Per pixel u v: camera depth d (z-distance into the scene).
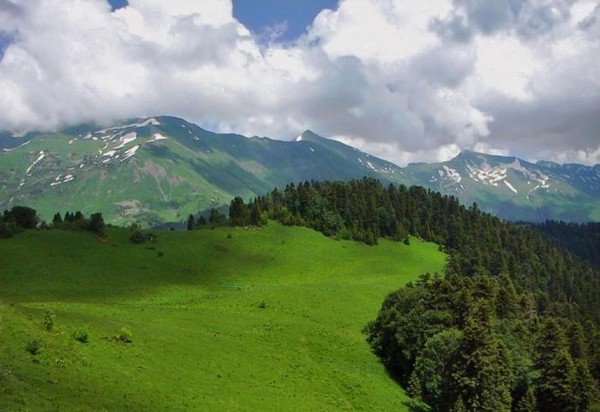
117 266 133.00
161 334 68.88
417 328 88.69
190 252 158.38
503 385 73.44
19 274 113.88
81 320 61.41
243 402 56.38
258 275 150.50
